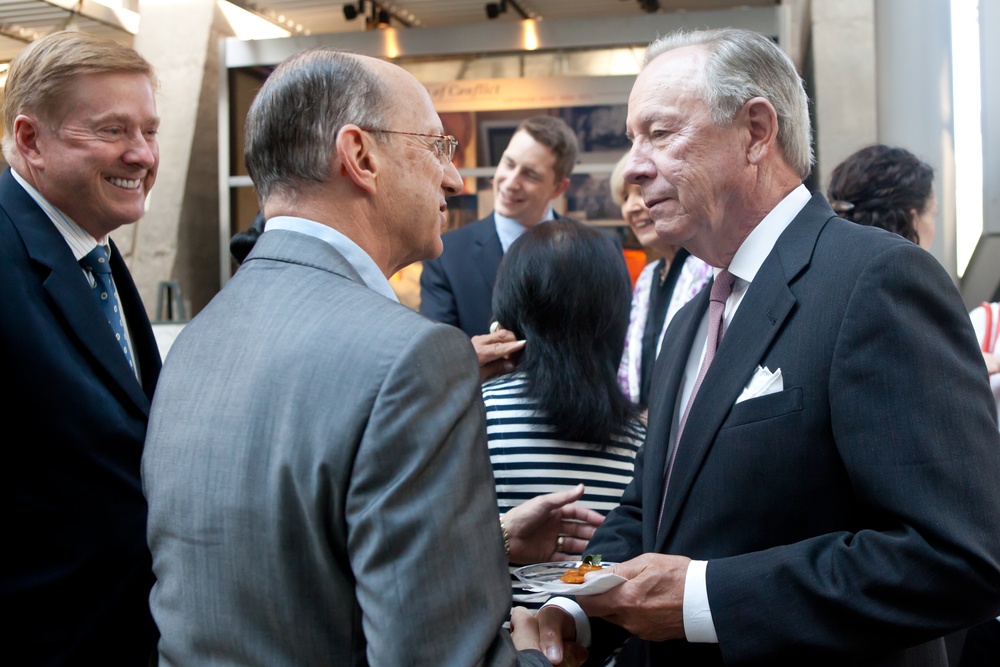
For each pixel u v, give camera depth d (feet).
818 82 19.76
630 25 19.02
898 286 4.21
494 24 19.45
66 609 5.84
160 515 3.80
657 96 4.96
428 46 19.70
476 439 3.64
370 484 3.39
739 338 4.70
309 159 4.12
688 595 4.37
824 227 4.73
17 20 19.97
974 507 3.96
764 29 18.61
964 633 7.86
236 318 3.93
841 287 4.39
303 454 3.49
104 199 6.55
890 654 4.44
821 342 4.38
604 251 6.32
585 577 4.40
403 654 3.26
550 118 12.12
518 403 6.13
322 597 3.50
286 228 4.14
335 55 4.28
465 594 3.40
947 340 4.23
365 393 3.46
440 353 3.59
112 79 6.47
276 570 3.49
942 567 3.90
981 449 4.06
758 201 4.96
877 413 4.12
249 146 4.31
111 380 6.16
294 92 4.16
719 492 4.55
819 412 4.35
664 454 5.25
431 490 3.43
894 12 15.74
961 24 15.67
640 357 10.24
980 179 15.81
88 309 6.17
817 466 4.36
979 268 15.06
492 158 19.72
